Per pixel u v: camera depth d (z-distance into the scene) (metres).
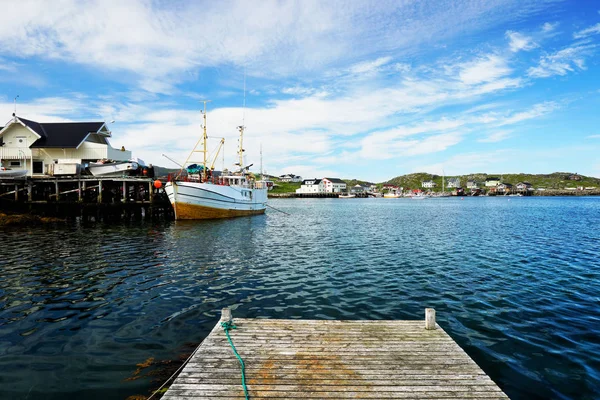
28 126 40.69
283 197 171.62
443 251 21.45
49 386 6.77
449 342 7.44
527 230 32.38
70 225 32.31
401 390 5.73
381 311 11.04
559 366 7.62
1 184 34.94
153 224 33.56
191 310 10.93
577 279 14.77
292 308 11.25
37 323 9.79
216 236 26.56
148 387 6.76
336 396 5.55
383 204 102.38
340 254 20.31
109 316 10.35
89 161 42.34
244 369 6.32
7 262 17.03
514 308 11.23
